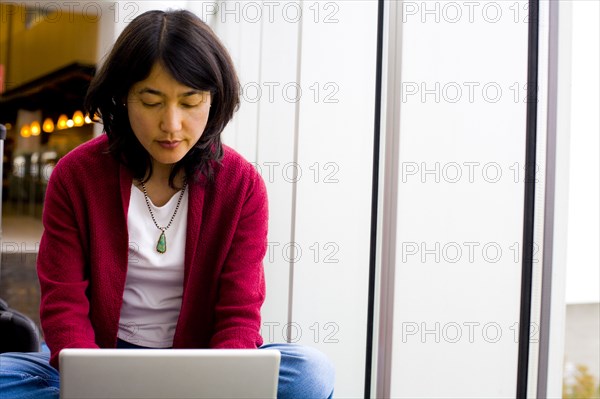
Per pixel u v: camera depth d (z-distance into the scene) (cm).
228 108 152
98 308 159
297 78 247
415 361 213
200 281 165
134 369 121
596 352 220
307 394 158
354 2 238
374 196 229
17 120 1036
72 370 119
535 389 186
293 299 252
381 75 227
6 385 146
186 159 158
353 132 239
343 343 244
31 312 438
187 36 140
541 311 184
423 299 211
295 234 250
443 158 204
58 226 160
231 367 123
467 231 201
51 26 805
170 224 163
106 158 161
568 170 182
